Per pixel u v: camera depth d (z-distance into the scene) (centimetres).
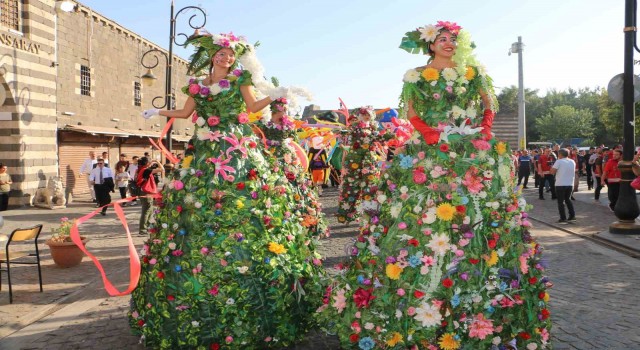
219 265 357
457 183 345
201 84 415
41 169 1741
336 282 375
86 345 412
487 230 337
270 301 365
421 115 382
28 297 563
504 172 357
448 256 328
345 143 1074
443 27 385
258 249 369
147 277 382
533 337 339
